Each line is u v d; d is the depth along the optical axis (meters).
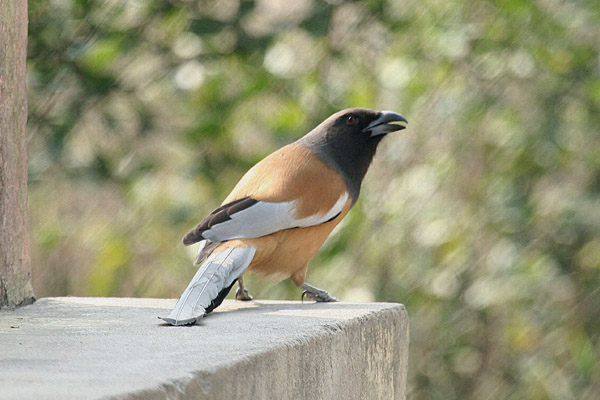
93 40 13.34
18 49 7.54
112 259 14.79
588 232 14.05
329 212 8.37
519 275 14.02
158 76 13.58
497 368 15.30
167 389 4.15
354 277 14.68
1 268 7.26
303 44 14.09
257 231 7.81
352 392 6.43
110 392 3.90
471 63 14.03
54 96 13.41
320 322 6.31
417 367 15.32
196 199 14.50
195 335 5.70
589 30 13.66
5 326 6.23
